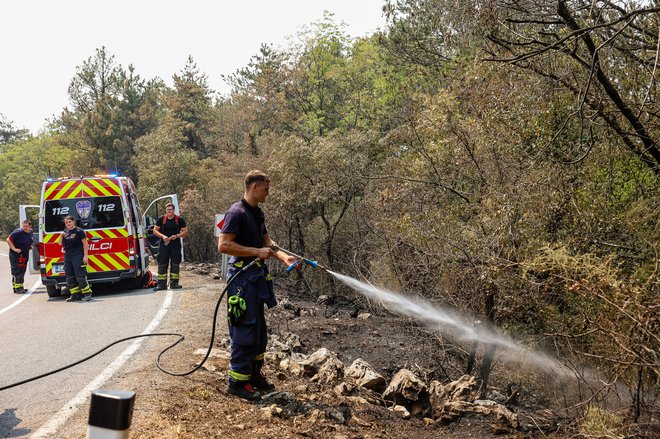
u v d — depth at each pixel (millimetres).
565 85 8062
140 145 39719
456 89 9539
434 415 6371
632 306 5641
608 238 7344
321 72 33875
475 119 8945
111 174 14789
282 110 34344
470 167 9438
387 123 19938
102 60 56625
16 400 5801
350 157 16766
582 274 6055
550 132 8250
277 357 7516
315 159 17422
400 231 9250
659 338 5328
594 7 7426
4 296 16297
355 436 5168
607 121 7621
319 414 5406
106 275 14336
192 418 4996
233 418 5125
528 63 8172
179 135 42125
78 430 4812
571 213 7547
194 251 33312
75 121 56188
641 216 7207
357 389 6602
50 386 6234
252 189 5656
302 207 18562
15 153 77375
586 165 7938
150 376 6270
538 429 6379
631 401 6453
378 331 10688
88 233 14258
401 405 6449
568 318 7012
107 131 52594
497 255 7504
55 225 14359
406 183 10250
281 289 18156
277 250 5633
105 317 10891
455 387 7184
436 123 9578
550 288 6852
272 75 34781
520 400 8016
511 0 7773
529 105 8383
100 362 7191
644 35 7785
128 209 14602
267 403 5609
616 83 8031
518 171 8273
